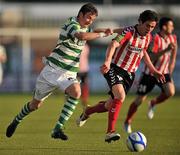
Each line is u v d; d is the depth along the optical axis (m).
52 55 29.58
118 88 30.45
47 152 28.45
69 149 29.52
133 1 101.75
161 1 101.06
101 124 41.62
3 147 30.16
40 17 99.19
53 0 103.94
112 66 31.34
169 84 40.25
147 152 28.45
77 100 28.97
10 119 45.09
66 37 28.88
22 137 34.25
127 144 28.22
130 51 31.02
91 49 77.19
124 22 94.62
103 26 92.38
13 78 78.94
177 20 95.69
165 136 34.91
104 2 100.50
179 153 28.17
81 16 28.80
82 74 54.78
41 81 29.66
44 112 51.66
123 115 48.78
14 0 103.94
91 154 27.81
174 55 40.00
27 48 80.81
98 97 69.06
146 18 30.11
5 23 98.25
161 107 57.44
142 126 40.59
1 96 72.25
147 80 39.03
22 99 66.81
